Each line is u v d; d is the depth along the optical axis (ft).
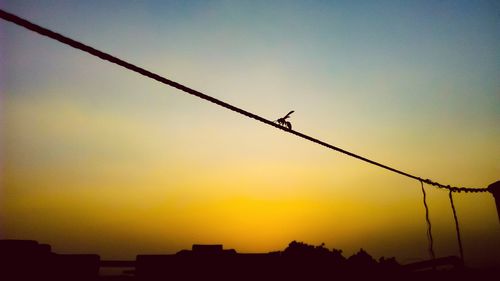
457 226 31.35
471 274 37.76
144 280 34.17
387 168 23.00
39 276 29.94
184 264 35.63
